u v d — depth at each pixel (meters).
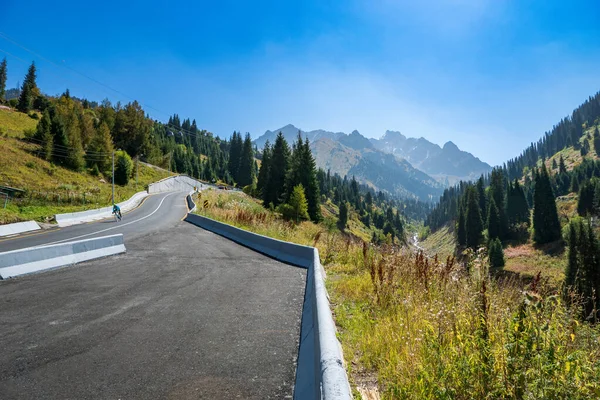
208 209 32.72
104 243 11.60
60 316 5.41
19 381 3.33
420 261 7.31
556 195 154.62
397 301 5.75
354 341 4.55
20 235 19.45
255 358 3.99
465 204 128.25
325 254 12.24
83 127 79.44
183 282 7.99
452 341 3.50
